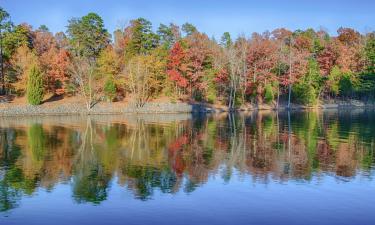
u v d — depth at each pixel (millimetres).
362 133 37156
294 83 84188
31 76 59906
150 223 13312
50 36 84375
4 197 16172
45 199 15906
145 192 16812
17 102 61594
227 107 73562
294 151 26750
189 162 22859
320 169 21141
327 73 90312
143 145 29172
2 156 24516
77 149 27188
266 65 80625
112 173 20109
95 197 16141
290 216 13969
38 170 20797
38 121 48500
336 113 67375
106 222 13430
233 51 75688
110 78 66625
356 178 19219
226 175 19781
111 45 84562
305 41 95000
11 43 69688
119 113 63312
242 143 30438
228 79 74562
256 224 13242
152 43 80562
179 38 86938
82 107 62594
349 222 13445
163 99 69938
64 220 13641
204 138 33250
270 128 41375
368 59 95062
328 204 15258
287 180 18781
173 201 15586
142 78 67250
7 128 39906
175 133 36688
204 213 14250
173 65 69625
